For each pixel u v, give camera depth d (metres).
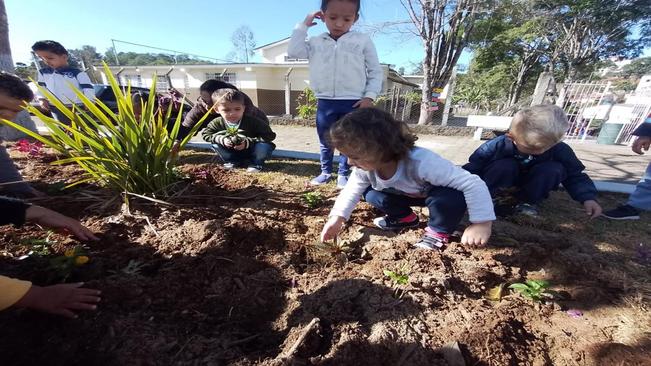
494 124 8.20
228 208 2.13
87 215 1.91
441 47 10.55
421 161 1.59
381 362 1.03
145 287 1.29
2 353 0.96
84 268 1.36
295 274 1.48
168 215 1.94
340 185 2.71
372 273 1.44
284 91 18.06
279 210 2.13
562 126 1.74
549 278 1.49
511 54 21.52
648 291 1.39
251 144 3.21
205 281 1.38
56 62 4.10
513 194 2.24
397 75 20.23
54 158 3.23
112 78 1.95
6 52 3.88
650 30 18.95
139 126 2.14
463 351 1.06
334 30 2.66
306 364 1.00
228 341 1.09
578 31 17.34
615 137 7.32
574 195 2.08
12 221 1.36
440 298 1.29
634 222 2.16
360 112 1.44
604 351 1.06
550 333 1.16
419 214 2.26
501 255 1.63
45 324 1.07
